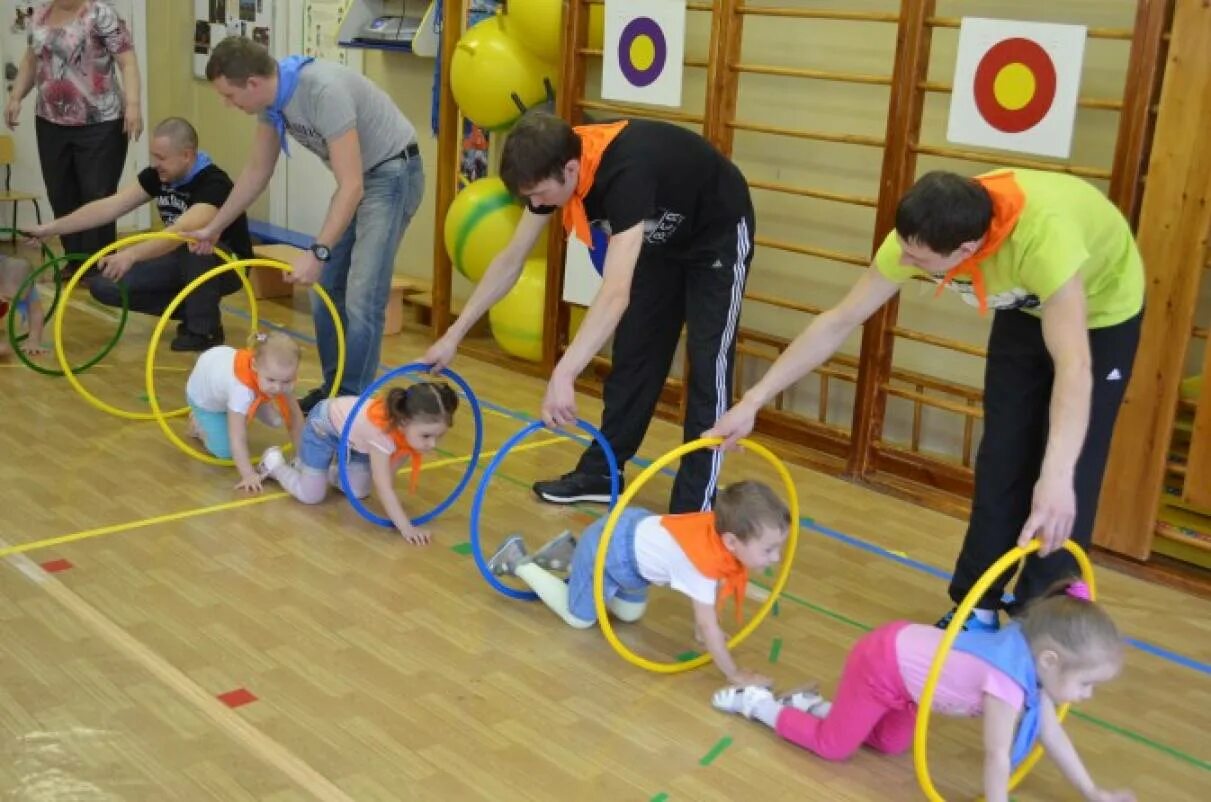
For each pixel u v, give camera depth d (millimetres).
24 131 7082
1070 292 2275
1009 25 3537
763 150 4656
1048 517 2197
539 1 4754
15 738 2297
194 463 3842
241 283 5145
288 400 3705
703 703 2639
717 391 3305
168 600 2916
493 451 4145
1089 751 2572
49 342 5012
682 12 4309
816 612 3137
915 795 2354
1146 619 3250
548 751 2402
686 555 2621
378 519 3430
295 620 2863
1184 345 3336
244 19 7094
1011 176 2398
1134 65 3338
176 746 2314
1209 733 2688
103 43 5637
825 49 4387
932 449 4352
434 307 5539
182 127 4637
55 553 3127
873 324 4016
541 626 2932
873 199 4324
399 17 5832
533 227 3197
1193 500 3441
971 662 2150
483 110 5031
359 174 3799
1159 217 3320
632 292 3496
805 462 4277
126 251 4445
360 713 2482
